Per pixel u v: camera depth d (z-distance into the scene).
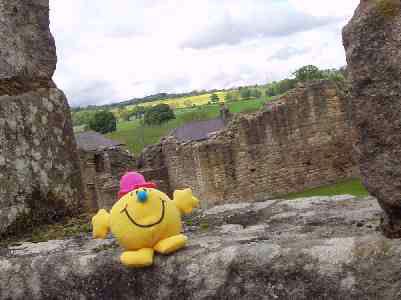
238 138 5.37
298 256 0.62
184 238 0.72
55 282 0.79
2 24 1.18
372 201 0.97
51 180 1.22
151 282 0.71
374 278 0.56
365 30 0.59
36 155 1.19
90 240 0.96
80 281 0.77
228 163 5.38
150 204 0.70
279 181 5.43
